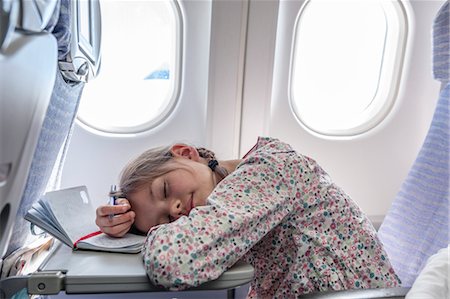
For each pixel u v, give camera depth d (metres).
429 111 1.62
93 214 0.97
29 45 0.47
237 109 1.45
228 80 1.41
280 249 0.91
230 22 1.37
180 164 0.91
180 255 0.60
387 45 1.57
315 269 0.85
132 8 1.42
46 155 0.89
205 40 1.44
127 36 1.44
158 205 0.84
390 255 1.28
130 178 0.90
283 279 0.91
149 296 1.22
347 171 1.62
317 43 1.53
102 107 1.48
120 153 1.47
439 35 1.15
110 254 0.71
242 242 0.67
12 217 0.52
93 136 1.45
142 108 1.50
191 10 1.41
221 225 0.65
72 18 0.73
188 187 0.86
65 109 0.92
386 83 1.60
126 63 1.46
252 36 1.39
